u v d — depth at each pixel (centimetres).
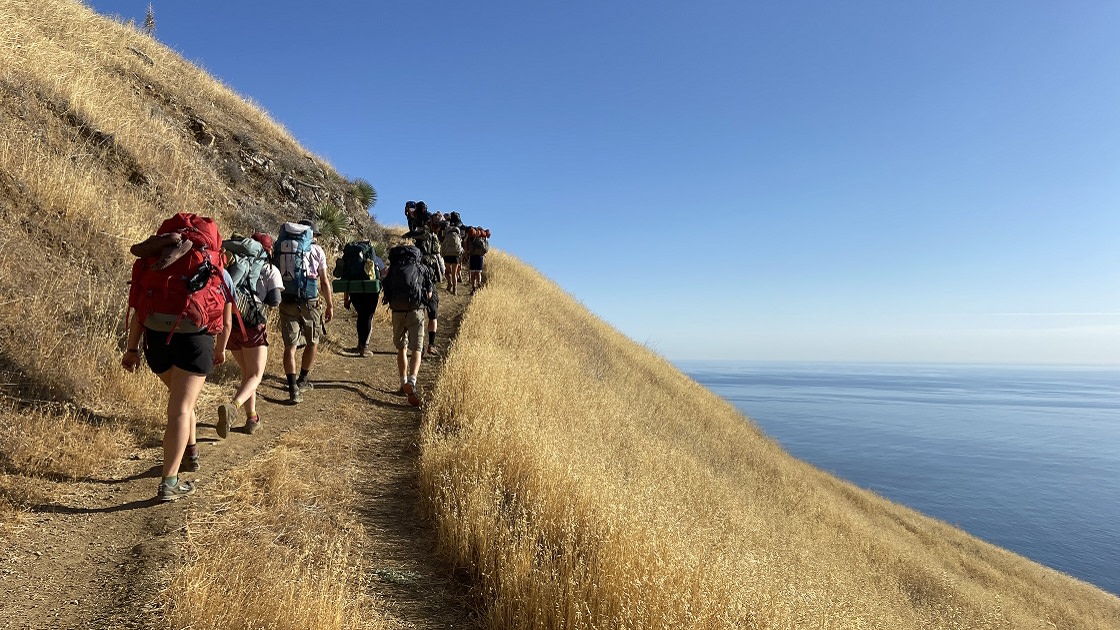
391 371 764
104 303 552
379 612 265
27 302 473
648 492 518
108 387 446
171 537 288
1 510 285
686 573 316
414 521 373
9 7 1043
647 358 2055
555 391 809
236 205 1162
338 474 417
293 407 548
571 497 387
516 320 1167
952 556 1698
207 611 223
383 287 645
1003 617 1088
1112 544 16162
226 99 1691
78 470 340
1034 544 15962
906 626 695
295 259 553
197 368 329
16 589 234
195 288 322
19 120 711
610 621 266
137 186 868
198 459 377
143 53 1487
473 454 431
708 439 1349
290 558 284
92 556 266
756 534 703
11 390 383
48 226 589
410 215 1633
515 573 284
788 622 324
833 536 1105
